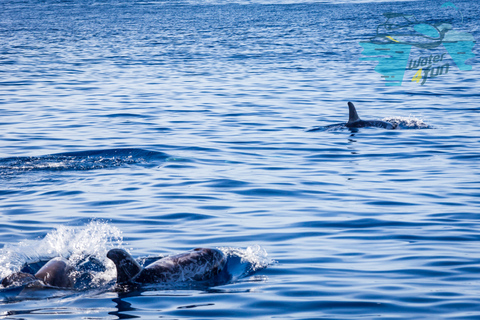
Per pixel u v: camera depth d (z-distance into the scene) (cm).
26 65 4553
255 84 3494
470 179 1441
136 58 5094
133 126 2244
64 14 11688
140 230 1073
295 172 1541
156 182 1445
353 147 1872
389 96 3053
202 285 816
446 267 855
